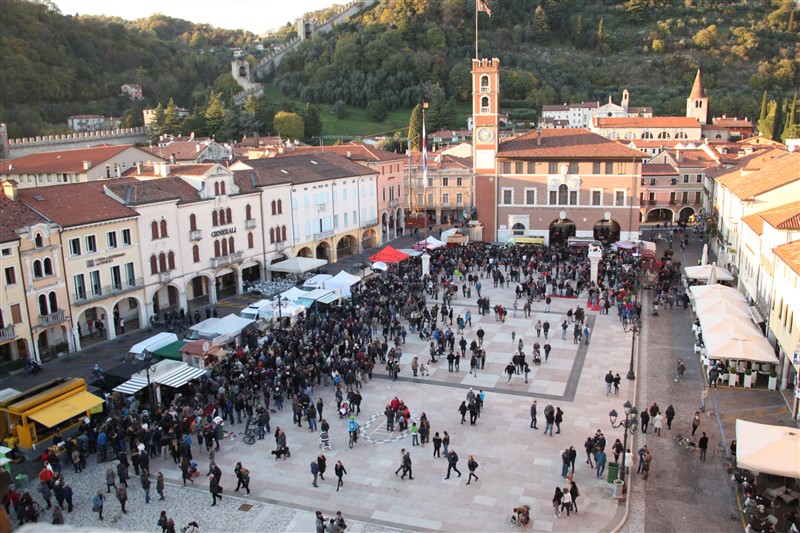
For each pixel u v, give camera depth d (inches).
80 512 1170.0
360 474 1279.5
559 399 1612.9
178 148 4419.3
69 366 1952.5
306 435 1451.8
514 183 3567.9
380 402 1615.4
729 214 2807.6
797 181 2215.8
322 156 3508.9
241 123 6692.9
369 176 3592.5
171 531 1026.7
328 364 1729.8
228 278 2883.9
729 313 1800.0
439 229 4318.4
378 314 2194.9
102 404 1501.0
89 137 5816.9
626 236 3479.3
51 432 1427.2
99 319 2287.2
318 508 1167.6
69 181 3695.9
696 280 2561.5
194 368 1609.3
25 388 1780.3
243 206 2738.7
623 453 1180.5
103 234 2156.7
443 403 1603.1
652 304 2427.4
